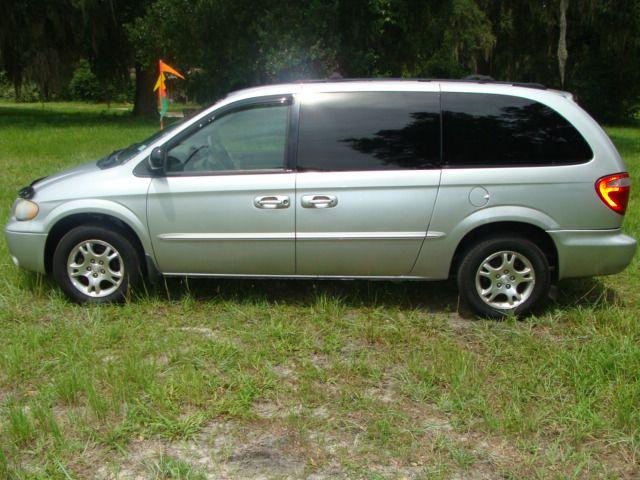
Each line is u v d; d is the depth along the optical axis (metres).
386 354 4.48
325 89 5.08
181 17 22.58
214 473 3.17
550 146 4.92
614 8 24.92
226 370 4.20
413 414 3.72
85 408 3.73
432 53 25.42
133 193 5.06
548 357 4.37
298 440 3.44
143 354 4.39
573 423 3.61
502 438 3.48
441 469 3.19
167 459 3.24
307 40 20.41
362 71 21.52
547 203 4.89
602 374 4.09
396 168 4.93
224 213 5.02
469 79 5.28
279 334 4.71
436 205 4.91
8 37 26.77
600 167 4.89
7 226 5.37
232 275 5.19
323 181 4.93
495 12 28.75
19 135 19.83
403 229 4.96
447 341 4.68
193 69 24.64
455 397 3.85
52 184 5.28
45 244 5.22
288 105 5.06
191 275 5.22
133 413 3.61
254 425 3.59
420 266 5.06
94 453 3.31
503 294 5.10
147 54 25.33
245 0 21.58
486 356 4.46
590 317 5.06
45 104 53.53
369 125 4.99
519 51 30.78
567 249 4.95
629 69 31.67
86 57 31.23
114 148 16.19
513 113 4.95
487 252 5.00
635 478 3.17
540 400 3.86
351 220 4.96
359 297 5.54
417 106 4.99
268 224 5.00
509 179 4.88
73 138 19.00
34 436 3.42
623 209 4.97
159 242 5.11
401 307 5.36
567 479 3.13
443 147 4.95
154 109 34.03
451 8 23.33
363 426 3.58
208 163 5.09
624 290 5.79
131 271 5.22
